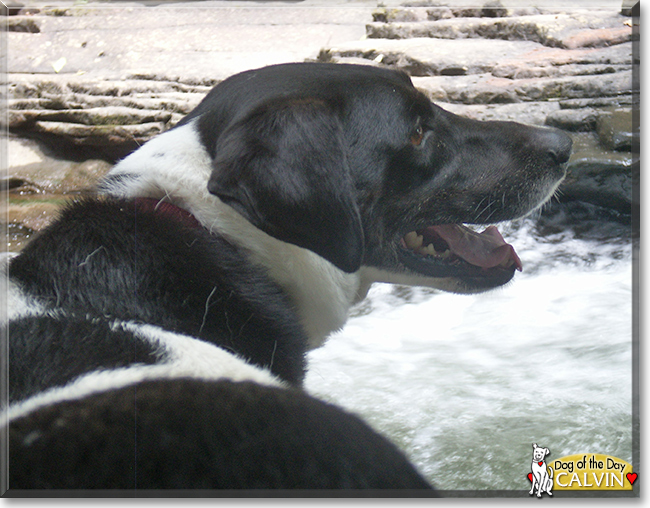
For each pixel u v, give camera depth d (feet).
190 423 4.33
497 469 9.62
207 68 28.89
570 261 18.78
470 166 8.98
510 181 9.12
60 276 6.17
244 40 32.17
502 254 9.39
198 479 4.05
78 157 27.27
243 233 6.97
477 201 9.02
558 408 11.39
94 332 5.72
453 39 27.50
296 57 29.89
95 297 6.07
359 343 15.26
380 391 12.53
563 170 9.72
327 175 6.71
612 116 21.15
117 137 25.95
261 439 4.30
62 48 32.19
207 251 6.64
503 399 11.93
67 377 5.27
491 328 15.51
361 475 4.32
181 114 26.20
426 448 10.29
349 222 6.89
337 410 5.08
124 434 4.23
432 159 8.59
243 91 7.34
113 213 6.60
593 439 10.19
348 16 34.06
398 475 4.54
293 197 6.49
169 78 28.40
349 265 7.00
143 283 6.22
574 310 15.83
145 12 34.91
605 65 23.34
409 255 8.98
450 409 11.64
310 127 6.72
